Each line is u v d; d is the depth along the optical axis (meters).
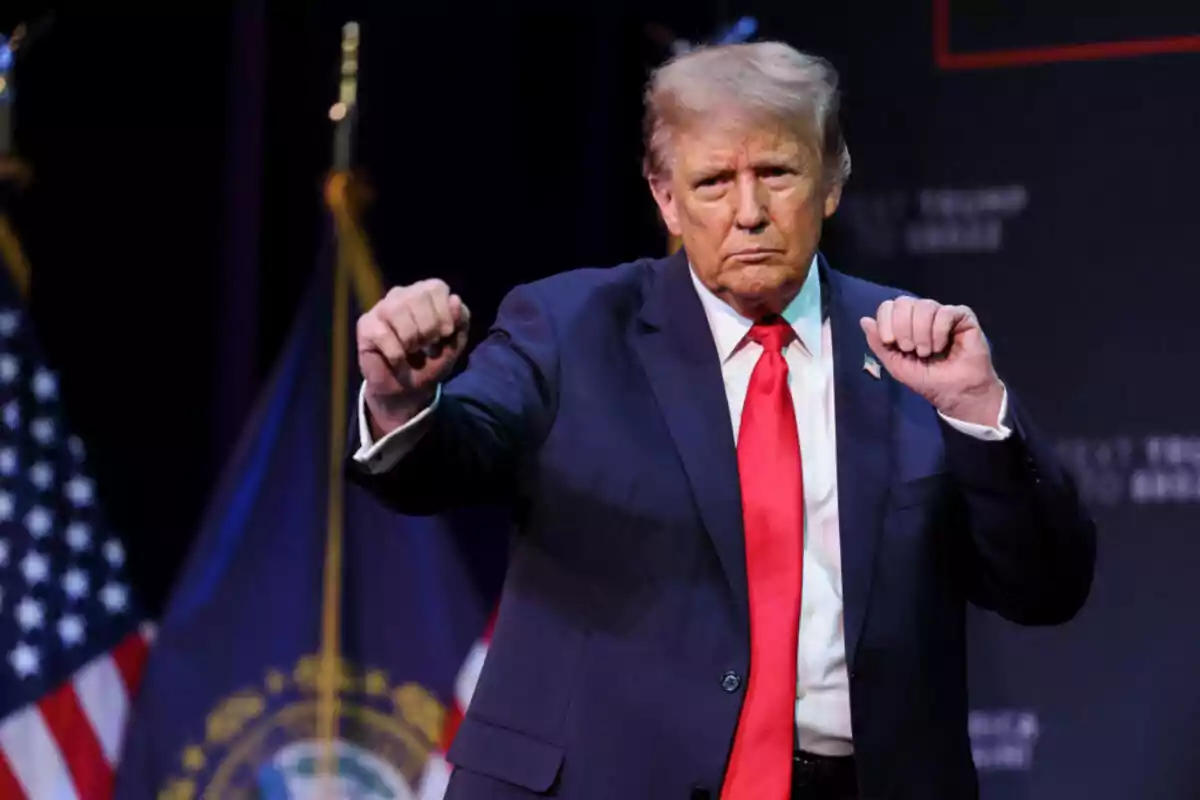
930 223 9.60
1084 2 9.51
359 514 9.90
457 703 9.69
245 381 10.52
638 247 10.44
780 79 4.46
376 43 10.71
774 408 4.66
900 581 4.52
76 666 9.94
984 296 9.50
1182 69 9.36
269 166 10.70
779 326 4.81
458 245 10.62
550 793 4.34
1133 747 9.09
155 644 9.65
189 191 10.67
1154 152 9.35
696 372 4.69
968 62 9.63
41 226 10.72
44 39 10.75
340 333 9.89
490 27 10.66
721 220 4.45
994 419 4.36
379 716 9.66
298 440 9.90
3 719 9.77
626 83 10.51
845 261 9.69
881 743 4.40
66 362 10.65
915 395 4.82
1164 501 9.17
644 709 4.34
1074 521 4.52
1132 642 9.15
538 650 4.50
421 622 9.77
